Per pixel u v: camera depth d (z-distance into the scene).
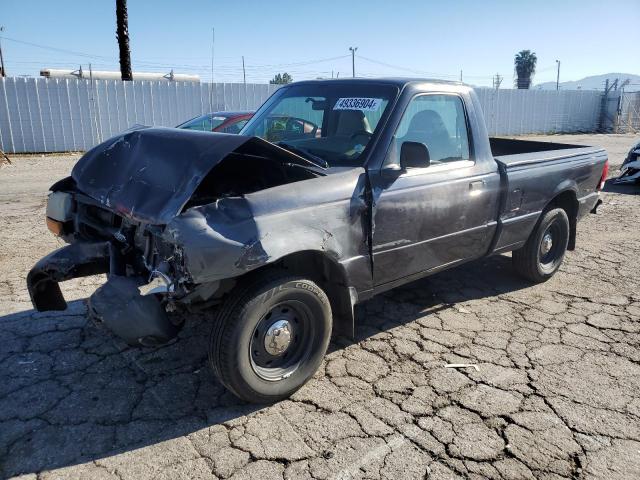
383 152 3.64
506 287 5.28
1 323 4.17
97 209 3.91
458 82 4.39
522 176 4.66
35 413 3.09
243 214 2.93
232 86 19.12
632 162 11.14
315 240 3.16
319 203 3.21
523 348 4.00
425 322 4.43
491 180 4.38
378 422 3.08
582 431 3.03
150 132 3.66
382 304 4.79
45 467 2.66
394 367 3.69
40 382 3.40
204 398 3.29
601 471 2.71
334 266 3.40
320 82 4.42
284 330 3.23
